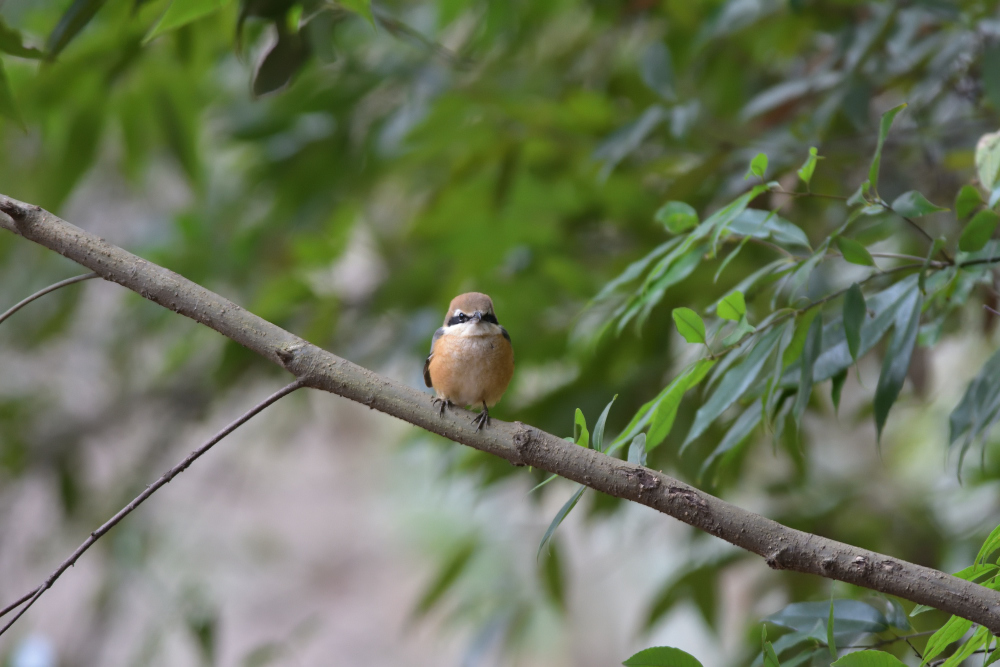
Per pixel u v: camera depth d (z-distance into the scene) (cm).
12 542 1552
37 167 1194
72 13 652
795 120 1007
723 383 583
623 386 968
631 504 1159
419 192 1338
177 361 1345
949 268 598
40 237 552
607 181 1059
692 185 930
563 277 1090
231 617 2391
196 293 555
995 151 578
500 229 1116
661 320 984
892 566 473
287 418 1591
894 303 598
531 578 1280
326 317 1218
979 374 611
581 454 523
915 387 864
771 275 606
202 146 1354
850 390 1323
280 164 1207
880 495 1137
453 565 1267
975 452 1155
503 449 535
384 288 1202
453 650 2431
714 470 935
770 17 1037
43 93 1051
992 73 808
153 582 1338
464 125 1091
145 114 1148
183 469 497
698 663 479
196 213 1301
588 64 1225
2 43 648
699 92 1163
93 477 1627
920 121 964
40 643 1380
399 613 2577
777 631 893
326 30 724
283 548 1759
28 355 1502
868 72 948
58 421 1472
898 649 668
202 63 1109
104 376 1508
